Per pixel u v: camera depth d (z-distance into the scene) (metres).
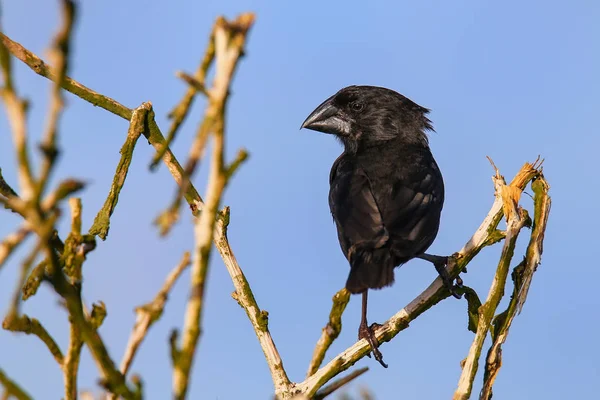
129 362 3.94
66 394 3.96
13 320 3.91
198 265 3.39
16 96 2.92
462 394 6.81
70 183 3.04
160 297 4.00
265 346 7.45
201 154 3.24
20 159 2.92
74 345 3.95
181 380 3.38
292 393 7.32
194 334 3.40
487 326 7.18
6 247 3.20
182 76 3.14
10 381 3.34
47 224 3.07
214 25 3.49
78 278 4.05
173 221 3.28
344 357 7.60
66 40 2.83
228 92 3.22
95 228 7.63
